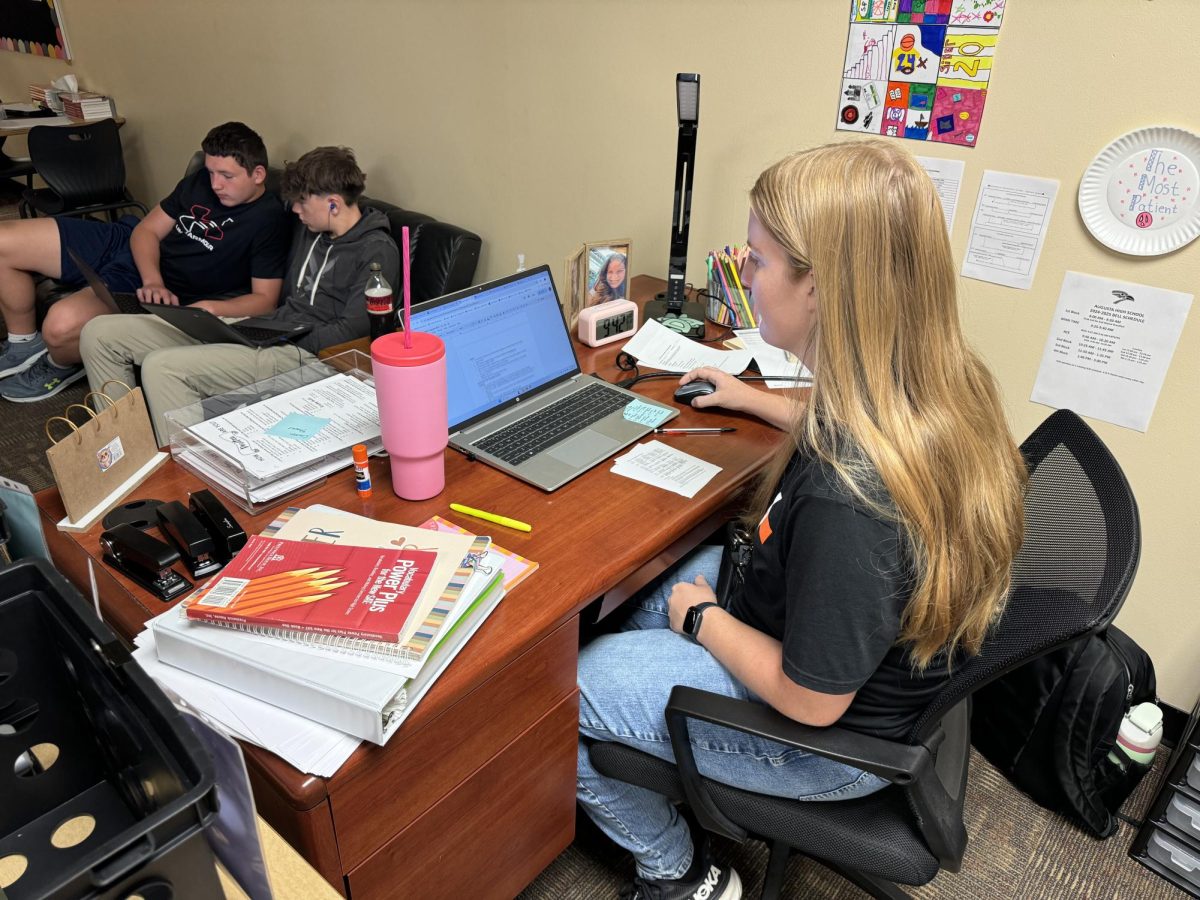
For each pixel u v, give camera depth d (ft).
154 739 1.84
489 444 4.58
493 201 8.81
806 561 2.90
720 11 6.41
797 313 3.22
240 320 8.79
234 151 9.23
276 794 2.77
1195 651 5.81
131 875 1.71
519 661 3.37
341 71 9.62
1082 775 5.28
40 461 8.99
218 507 3.67
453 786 3.35
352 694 2.70
